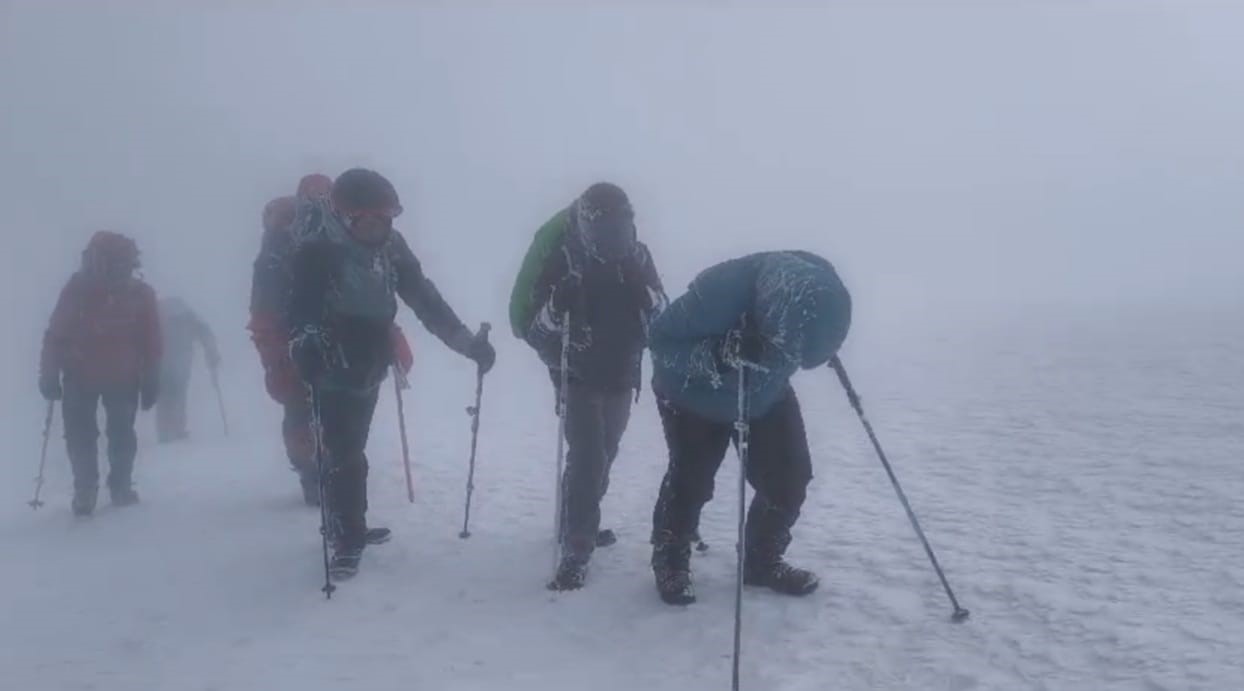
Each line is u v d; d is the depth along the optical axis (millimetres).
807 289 4953
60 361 8617
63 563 7199
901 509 6824
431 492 8234
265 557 6957
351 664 5289
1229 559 5484
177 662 5418
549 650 5355
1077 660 4703
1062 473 7152
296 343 6207
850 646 5082
